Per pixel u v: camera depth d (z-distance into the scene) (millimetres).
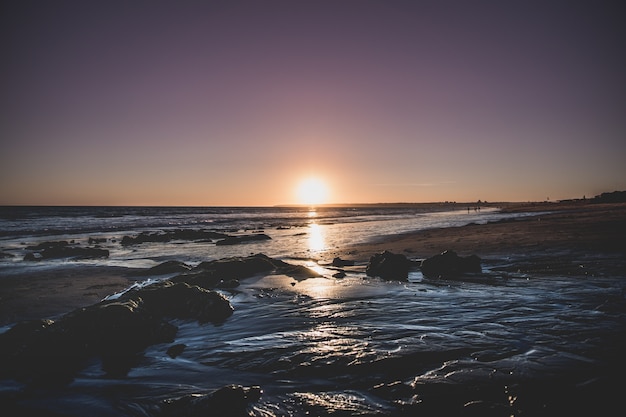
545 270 11367
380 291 9742
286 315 7695
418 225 41281
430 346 5664
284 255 18531
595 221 26219
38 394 4617
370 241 24453
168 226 45750
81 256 19234
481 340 5859
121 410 4238
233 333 6672
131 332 6316
